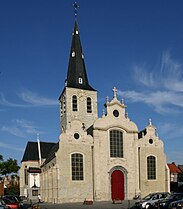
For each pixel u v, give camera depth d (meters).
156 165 57.75
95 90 69.31
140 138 57.97
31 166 84.94
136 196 54.56
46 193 61.62
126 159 55.75
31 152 86.88
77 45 73.19
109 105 56.47
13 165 82.06
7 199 38.72
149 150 57.78
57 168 51.50
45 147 88.25
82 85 69.38
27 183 82.31
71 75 70.56
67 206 43.25
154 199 34.25
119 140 56.12
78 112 66.88
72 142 53.16
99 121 55.31
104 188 53.38
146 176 56.62
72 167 52.44
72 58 72.06
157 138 58.91
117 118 56.59
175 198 31.25
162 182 57.56
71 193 51.56
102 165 54.03
